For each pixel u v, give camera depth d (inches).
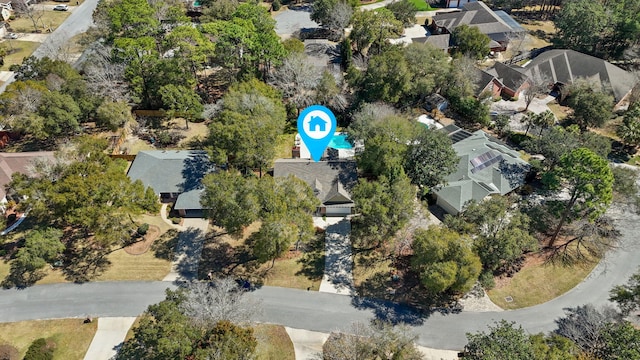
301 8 5285.4
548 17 5364.2
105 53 3341.5
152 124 3378.4
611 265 2434.8
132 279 2294.5
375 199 2303.2
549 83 3870.6
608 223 2620.6
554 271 2396.7
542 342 1766.7
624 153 3262.8
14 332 2046.0
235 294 2112.5
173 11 3732.8
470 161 2874.0
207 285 2222.0
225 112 2726.4
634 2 4534.9
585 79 3759.8
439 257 2085.4
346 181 2753.4
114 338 2034.9
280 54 3376.0
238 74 3503.9
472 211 2347.4
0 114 2906.0
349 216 2696.9
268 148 2620.6
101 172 2330.2
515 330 1768.0
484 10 4761.3
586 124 3444.9
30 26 4653.1
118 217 2250.2
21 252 2142.0
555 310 2206.0
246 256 2434.8
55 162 2496.3
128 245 2465.6
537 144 2989.7
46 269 2324.1
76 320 2106.3
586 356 1706.4
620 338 1734.7
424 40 4303.6
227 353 1659.7
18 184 2345.0
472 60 3786.9
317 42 4259.4
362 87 3459.6
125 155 2987.2
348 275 2356.1
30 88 2898.6
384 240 2431.1
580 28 4281.5
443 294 2265.0
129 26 3565.5
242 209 2146.9
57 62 3321.9
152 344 1745.8
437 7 5462.6
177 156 2842.0
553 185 2333.9
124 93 3331.7
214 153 2578.7
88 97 3169.3
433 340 2064.5
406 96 3540.8
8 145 3115.2
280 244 2174.0
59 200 2117.4
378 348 1876.2
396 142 2738.7
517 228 2246.6
